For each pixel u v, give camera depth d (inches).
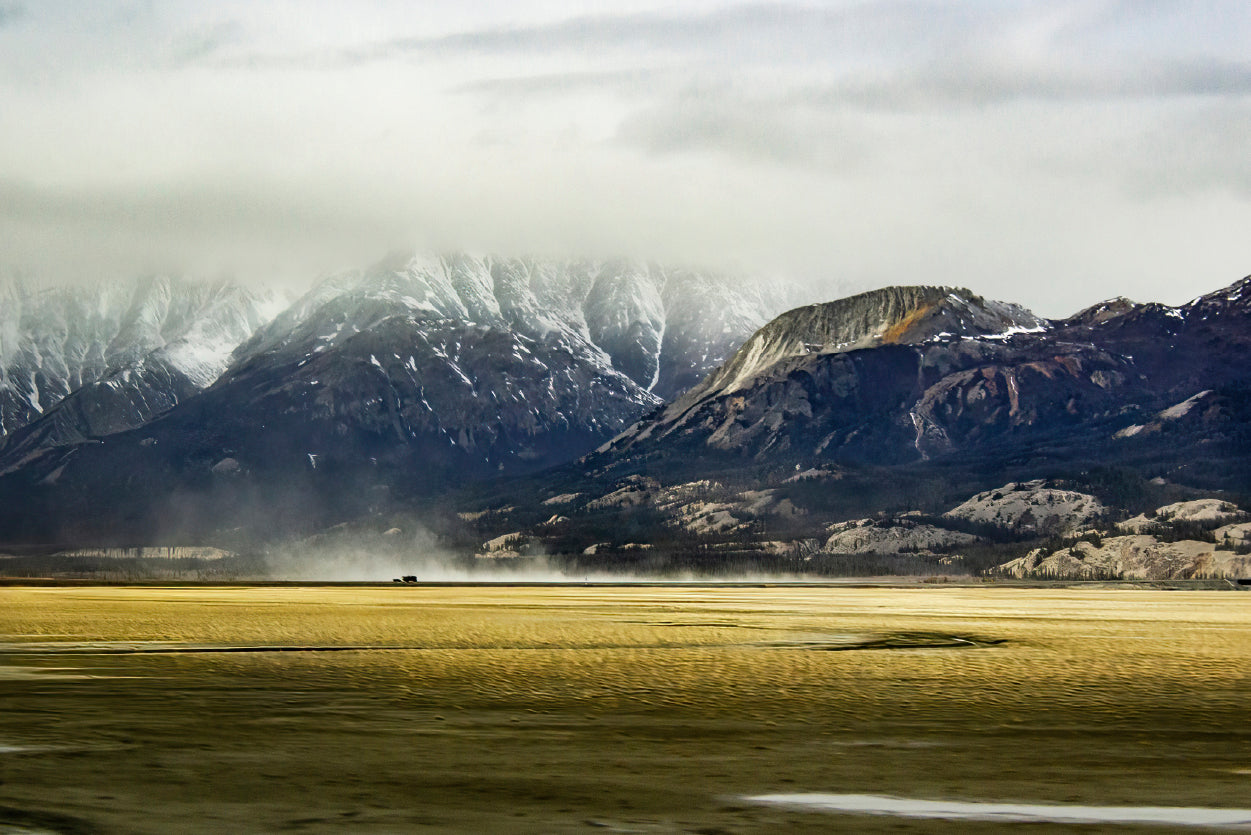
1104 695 2992.1
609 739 2234.3
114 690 2974.9
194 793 1710.1
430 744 2160.4
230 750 2080.5
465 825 1526.8
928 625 6422.2
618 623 6456.7
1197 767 1973.4
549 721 2470.5
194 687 3051.2
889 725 2443.4
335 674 3427.7
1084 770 1940.2
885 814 1606.8
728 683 3233.3
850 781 1834.4
